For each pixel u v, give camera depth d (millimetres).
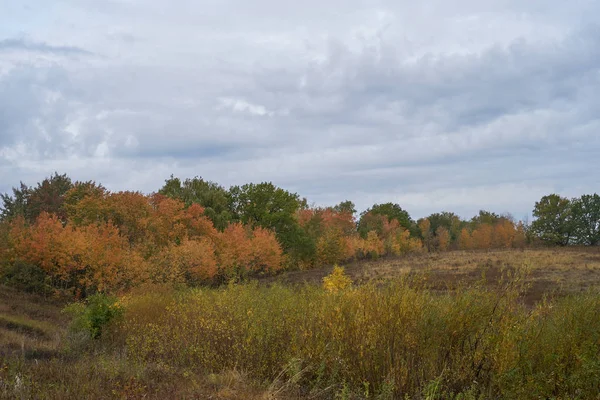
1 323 16719
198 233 39531
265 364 7711
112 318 13891
